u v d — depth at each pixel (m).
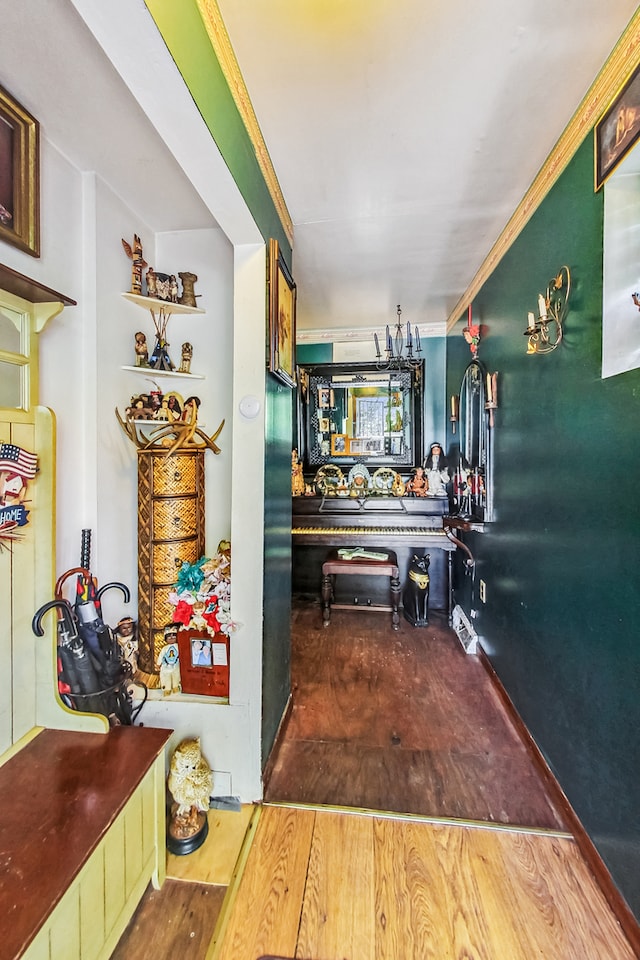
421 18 0.97
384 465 3.59
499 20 0.98
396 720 2.00
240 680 1.48
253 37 1.02
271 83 1.16
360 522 3.31
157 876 1.18
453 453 3.29
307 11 0.96
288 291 1.80
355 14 0.96
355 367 3.60
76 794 0.99
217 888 1.20
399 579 3.26
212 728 1.50
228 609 1.52
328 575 3.23
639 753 1.06
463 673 2.44
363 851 1.31
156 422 1.66
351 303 3.07
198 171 1.07
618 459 1.16
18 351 1.14
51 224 1.30
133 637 1.60
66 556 1.39
